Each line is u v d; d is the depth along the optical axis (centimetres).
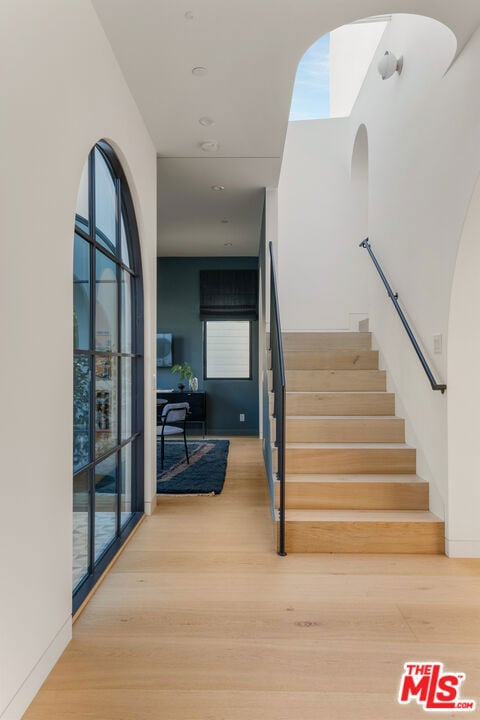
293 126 595
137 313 346
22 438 148
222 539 302
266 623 203
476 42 241
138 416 348
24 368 150
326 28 238
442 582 243
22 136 148
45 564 166
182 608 216
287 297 588
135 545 292
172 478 451
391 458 332
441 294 285
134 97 297
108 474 280
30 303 154
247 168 415
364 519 285
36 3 157
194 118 326
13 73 142
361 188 585
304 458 333
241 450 616
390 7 224
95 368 251
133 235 332
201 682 165
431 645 188
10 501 141
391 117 384
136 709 152
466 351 274
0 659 136
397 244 371
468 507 275
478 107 240
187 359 763
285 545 282
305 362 436
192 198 496
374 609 215
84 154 208
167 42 244
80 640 190
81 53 203
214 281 762
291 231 590
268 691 161
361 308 583
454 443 275
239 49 252
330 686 164
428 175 305
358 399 383
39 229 161
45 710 151
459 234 261
